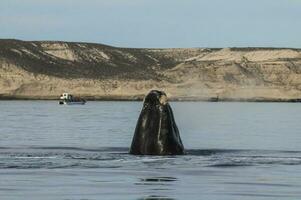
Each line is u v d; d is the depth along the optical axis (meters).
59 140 146.12
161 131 94.94
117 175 80.12
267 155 106.69
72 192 69.12
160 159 92.00
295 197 67.62
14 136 158.88
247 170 85.56
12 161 92.50
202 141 142.62
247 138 152.75
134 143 96.88
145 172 82.50
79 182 75.25
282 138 154.00
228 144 135.38
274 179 78.88
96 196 67.00
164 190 70.75
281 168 87.94
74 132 173.12
